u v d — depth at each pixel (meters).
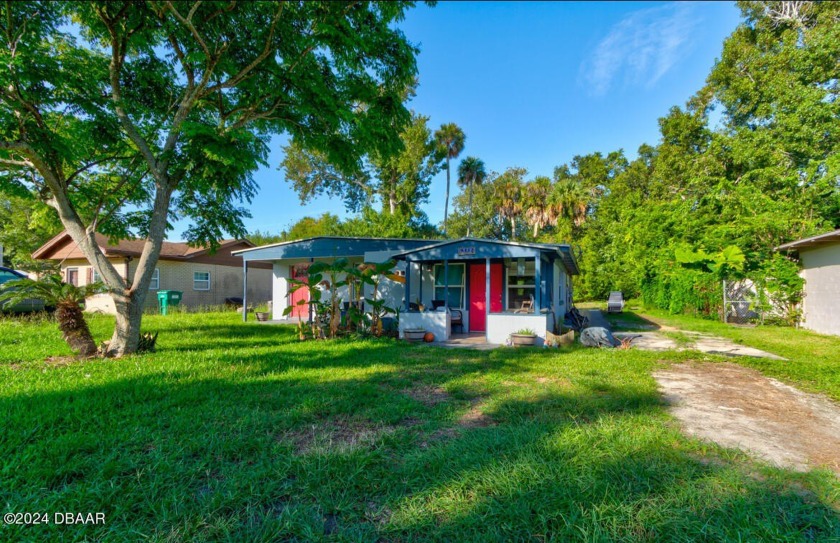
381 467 2.81
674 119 24.59
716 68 21.75
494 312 10.25
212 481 2.58
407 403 4.32
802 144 16.08
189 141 7.12
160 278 18.97
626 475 2.64
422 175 27.58
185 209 9.50
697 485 2.53
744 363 6.69
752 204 15.18
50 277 7.03
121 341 7.19
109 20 6.61
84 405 3.99
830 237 10.30
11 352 7.11
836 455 3.10
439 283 12.22
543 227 36.56
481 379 5.49
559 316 14.27
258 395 4.55
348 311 10.65
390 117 8.66
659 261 18.23
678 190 23.75
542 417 3.83
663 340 10.09
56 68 6.38
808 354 7.92
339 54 7.48
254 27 7.21
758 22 21.59
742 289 14.42
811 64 16.44
